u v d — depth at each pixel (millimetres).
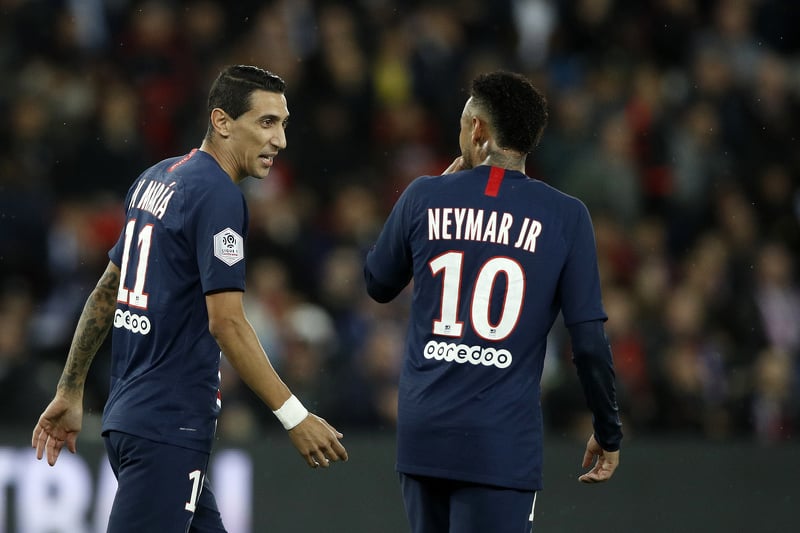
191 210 15820
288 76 41312
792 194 43469
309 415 15867
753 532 27500
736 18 48000
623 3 47844
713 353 34562
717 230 41938
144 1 42500
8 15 40938
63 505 24969
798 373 35844
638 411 31922
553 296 15234
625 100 43781
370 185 40219
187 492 15883
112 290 17031
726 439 30828
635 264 38812
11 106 38531
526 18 47219
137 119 39562
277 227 36469
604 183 40750
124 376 16297
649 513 27250
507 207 15219
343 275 35750
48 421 17406
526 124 15508
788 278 39406
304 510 26141
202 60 41344
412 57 43750
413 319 15445
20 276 35031
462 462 14797
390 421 30734
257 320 32438
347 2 44594
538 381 15227
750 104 45469
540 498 26844
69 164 37531
